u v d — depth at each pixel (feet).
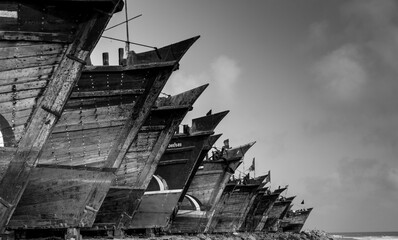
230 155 120.57
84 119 57.62
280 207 236.43
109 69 57.26
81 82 55.93
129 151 73.92
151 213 87.30
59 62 44.65
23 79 43.52
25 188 49.16
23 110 44.34
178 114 76.38
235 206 150.10
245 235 151.64
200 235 113.70
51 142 55.47
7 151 43.91
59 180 56.54
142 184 75.36
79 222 58.44
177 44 62.54
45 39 43.04
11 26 41.47
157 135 76.48
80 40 44.62
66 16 43.50
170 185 88.94
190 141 91.09
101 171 60.03
